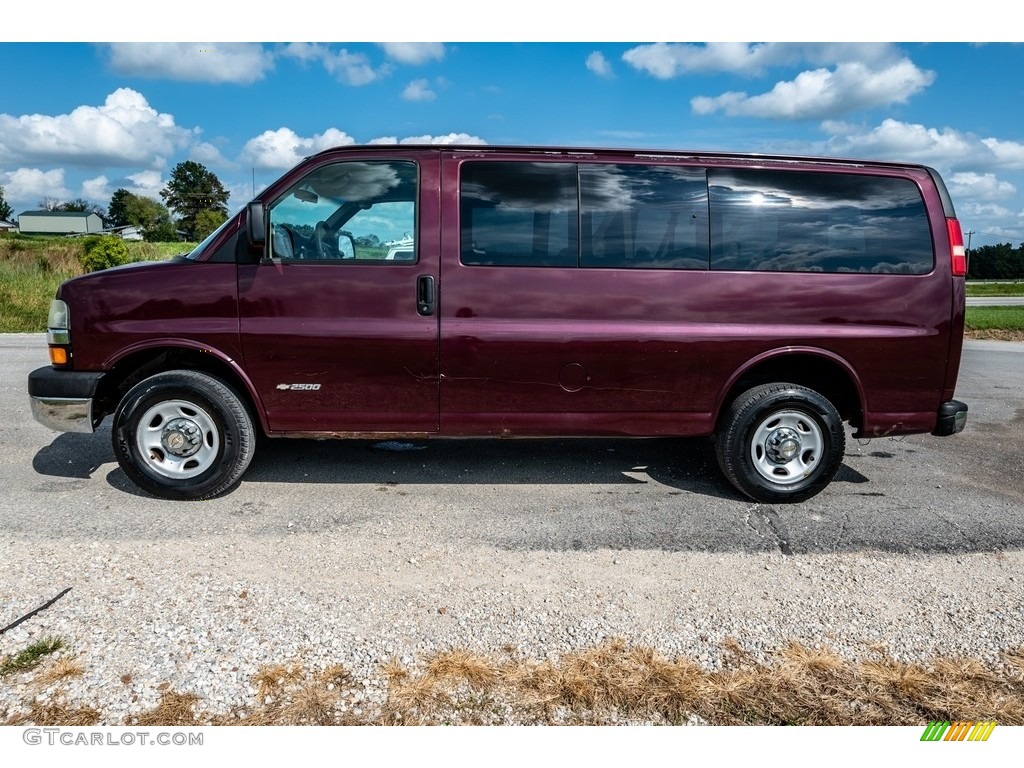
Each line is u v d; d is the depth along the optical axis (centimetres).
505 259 414
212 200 10650
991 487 490
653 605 316
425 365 415
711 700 252
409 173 415
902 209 433
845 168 432
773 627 299
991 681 266
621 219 420
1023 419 703
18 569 334
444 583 332
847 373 431
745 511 435
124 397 420
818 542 389
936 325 430
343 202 416
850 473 519
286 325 409
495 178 415
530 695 252
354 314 411
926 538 396
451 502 441
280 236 413
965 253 436
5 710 238
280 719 238
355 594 320
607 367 420
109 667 260
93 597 309
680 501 451
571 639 287
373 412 423
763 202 427
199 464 428
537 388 421
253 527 393
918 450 585
